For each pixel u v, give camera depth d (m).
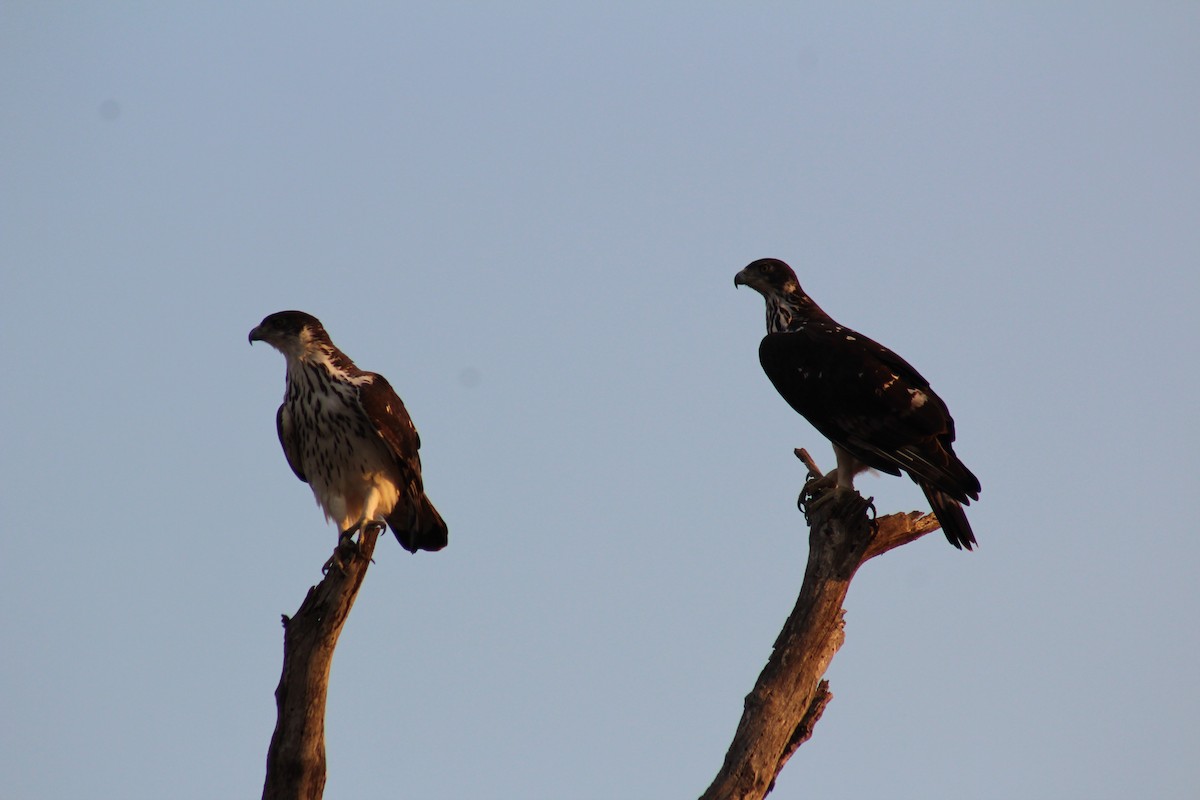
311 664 10.31
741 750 10.89
